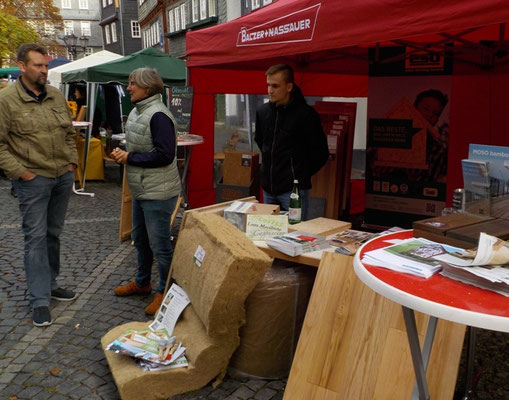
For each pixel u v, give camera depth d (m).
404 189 4.83
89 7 60.44
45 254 3.54
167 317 2.99
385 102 4.81
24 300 3.92
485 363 3.01
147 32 27.52
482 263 1.47
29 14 26.70
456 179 4.54
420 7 2.50
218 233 2.74
